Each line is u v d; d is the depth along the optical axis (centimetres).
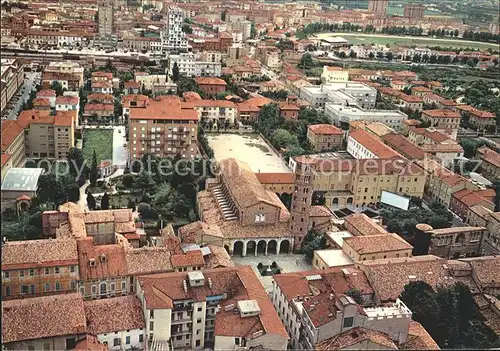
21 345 12769
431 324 15288
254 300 14788
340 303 13662
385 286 16675
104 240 19412
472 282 17838
